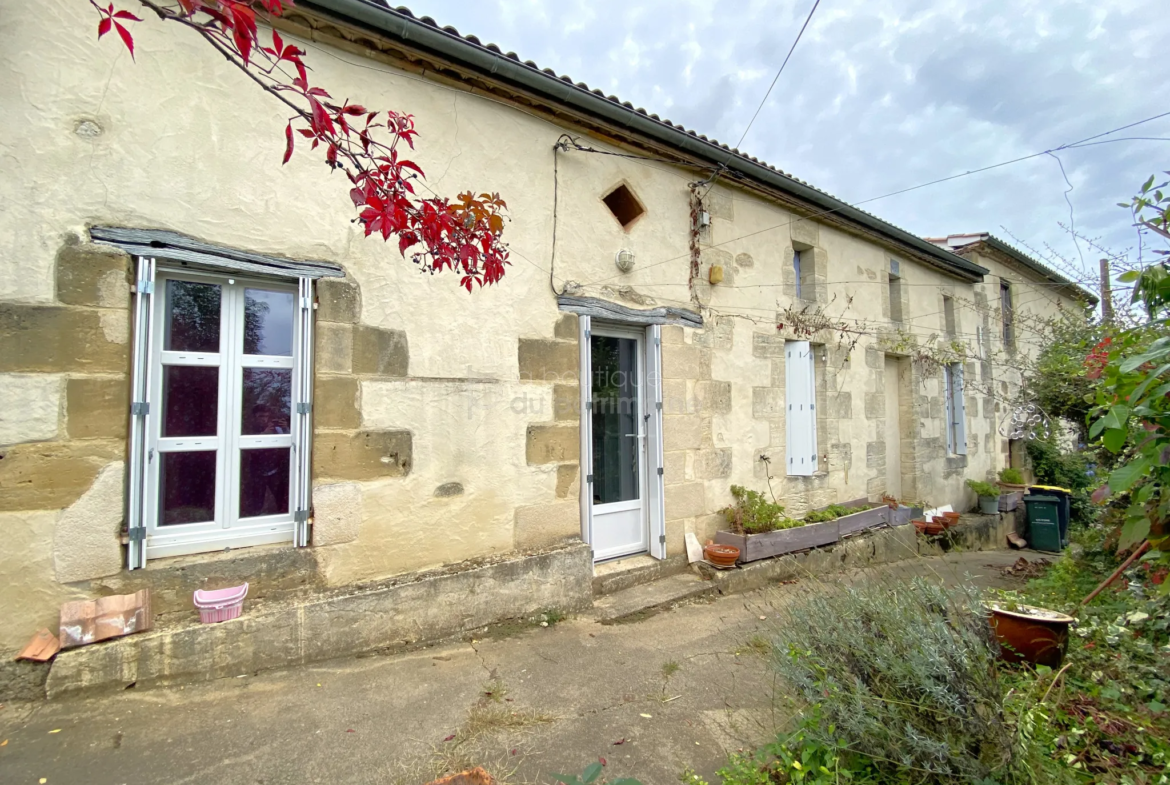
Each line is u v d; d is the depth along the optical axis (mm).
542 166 4199
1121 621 2812
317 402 3217
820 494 6406
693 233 5223
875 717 1848
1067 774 1808
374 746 2299
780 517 5457
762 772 2008
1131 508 1859
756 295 5816
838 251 6895
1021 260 10258
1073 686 2367
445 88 3740
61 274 2633
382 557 3395
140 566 2766
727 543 5066
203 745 2268
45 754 2168
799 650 2141
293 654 2971
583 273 4418
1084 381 5867
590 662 3184
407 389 3512
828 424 6574
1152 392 1660
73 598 2623
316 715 2520
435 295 3645
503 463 3896
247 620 2867
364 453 3350
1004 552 7656
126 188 2783
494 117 3953
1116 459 4125
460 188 3758
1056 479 10227
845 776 1864
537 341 4102
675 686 2893
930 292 8539
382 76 3504
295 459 3184
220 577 2943
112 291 2736
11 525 2523
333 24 3199
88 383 2672
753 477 5684
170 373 3002
